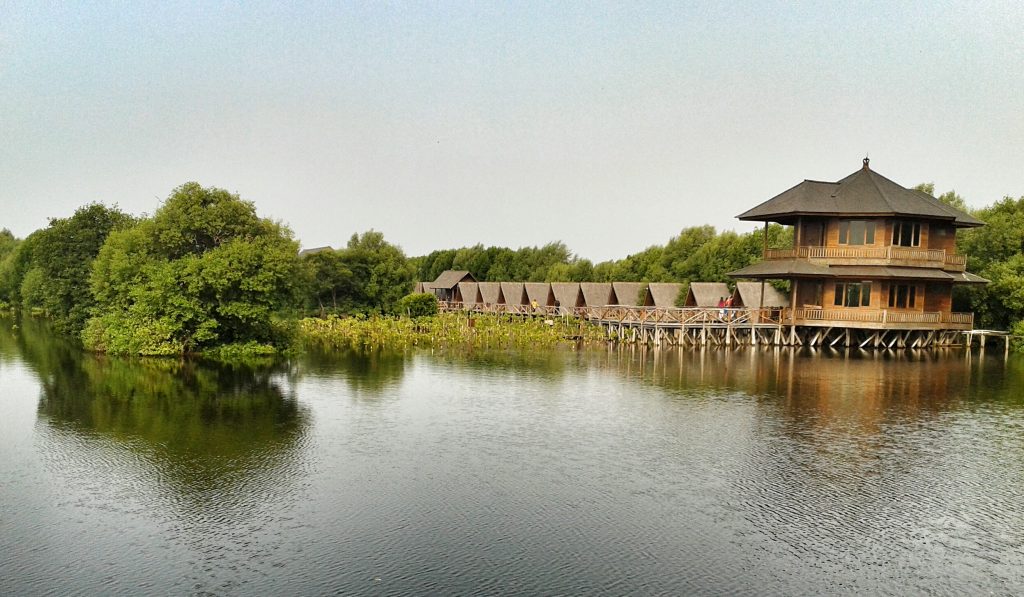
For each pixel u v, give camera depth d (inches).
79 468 702.5
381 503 607.2
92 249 2140.7
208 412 963.3
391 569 485.7
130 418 924.6
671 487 653.9
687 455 758.5
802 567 495.2
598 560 501.4
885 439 829.2
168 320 1606.8
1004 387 1202.0
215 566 489.7
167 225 1686.8
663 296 2445.9
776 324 1947.6
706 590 461.4
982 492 647.1
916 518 584.4
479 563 494.9
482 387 1177.4
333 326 2233.0
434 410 982.4
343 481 665.0
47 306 2260.1
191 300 1619.1
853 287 1909.4
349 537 536.4
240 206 1761.8
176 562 495.5
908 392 1144.8
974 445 804.6
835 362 1553.9
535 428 876.6
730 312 1969.7
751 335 1956.2
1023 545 536.1
